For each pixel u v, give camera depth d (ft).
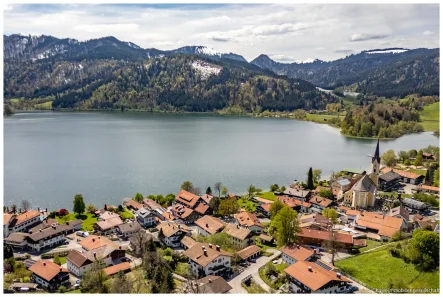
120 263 377.50
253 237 437.58
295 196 621.72
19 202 600.39
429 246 347.56
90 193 648.38
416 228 457.68
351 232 460.96
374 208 570.87
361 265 366.84
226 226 458.91
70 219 514.68
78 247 428.56
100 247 389.19
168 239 431.84
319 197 598.34
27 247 426.51
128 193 653.30
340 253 402.93
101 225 471.21
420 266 346.54
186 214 516.73
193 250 377.50
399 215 481.46
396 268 352.28
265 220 523.70
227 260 366.02
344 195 607.37
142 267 360.69
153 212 531.91
